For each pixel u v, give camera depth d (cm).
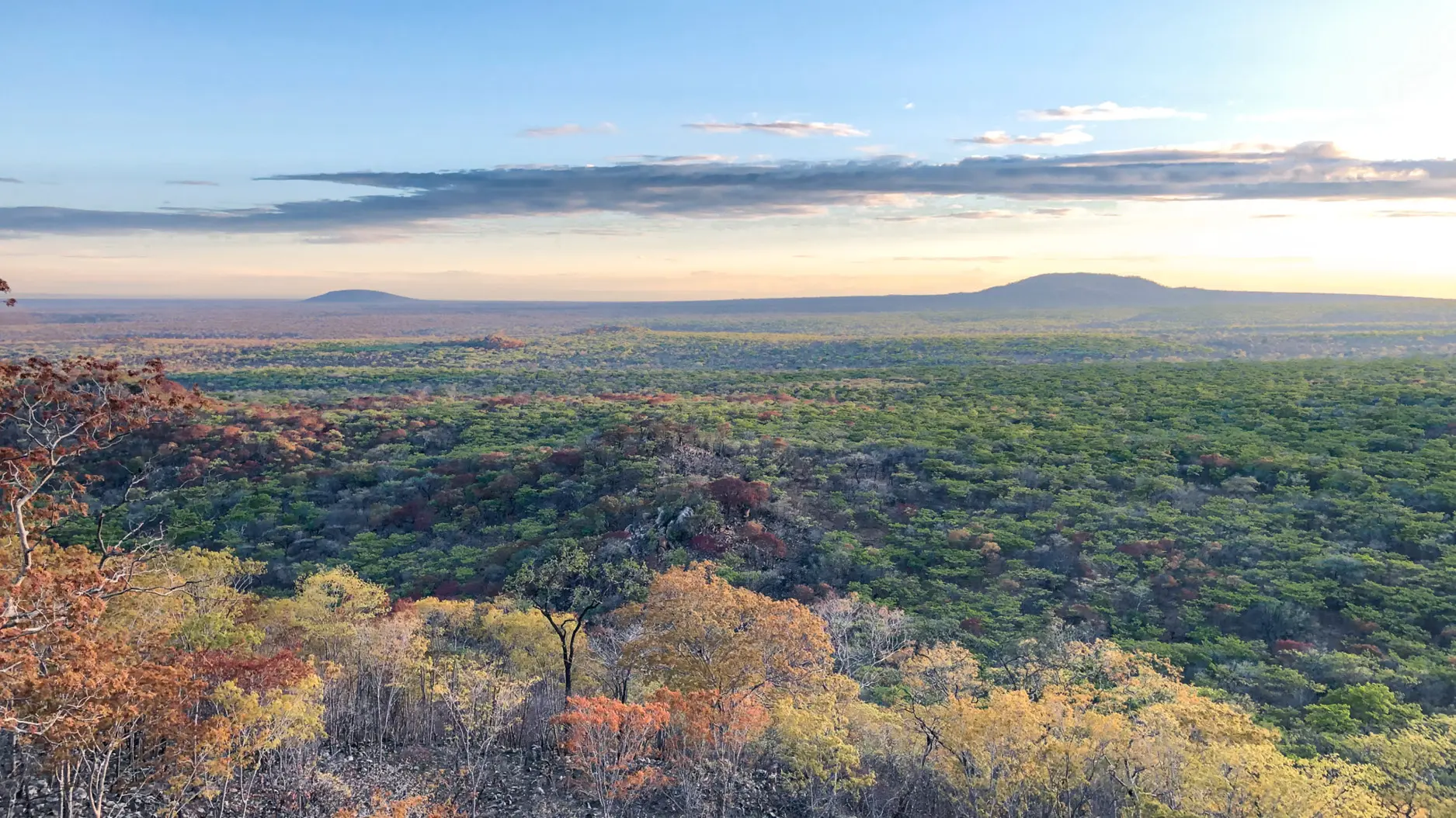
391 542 8181
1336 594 6075
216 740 2739
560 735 3944
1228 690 4819
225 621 3703
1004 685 4603
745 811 3381
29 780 2958
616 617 4862
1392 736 3900
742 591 3866
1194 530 7519
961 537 7531
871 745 3553
